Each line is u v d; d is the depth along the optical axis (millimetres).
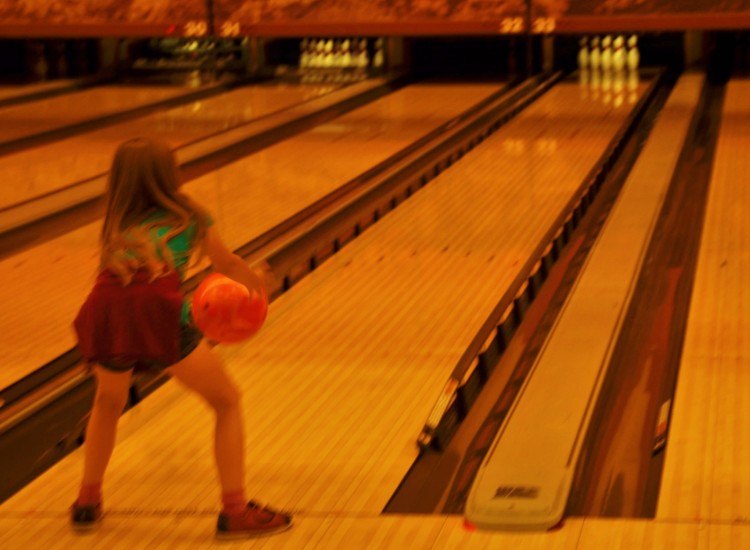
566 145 8523
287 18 9992
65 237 6426
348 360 4426
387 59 13125
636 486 3371
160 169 2918
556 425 3588
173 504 3254
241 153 8742
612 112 9953
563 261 5895
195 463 3539
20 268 5820
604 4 9578
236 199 7219
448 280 5422
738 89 10750
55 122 10078
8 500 3346
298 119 10023
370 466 3502
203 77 12875
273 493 3320
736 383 3965
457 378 4070
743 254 5523
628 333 4637
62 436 3908
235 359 4465
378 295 5242
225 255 3021
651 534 2896
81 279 5609
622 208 6398
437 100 11062
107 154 8625
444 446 3703
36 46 13359
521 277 5406
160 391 4168
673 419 3697
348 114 10422
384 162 8227
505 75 12695
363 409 3941
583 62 12883
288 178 7785
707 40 12219
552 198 6941
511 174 7637
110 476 3457
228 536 2979
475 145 8867
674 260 5629
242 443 3000
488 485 3168
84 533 3066
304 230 6258
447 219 6574
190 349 2922
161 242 2859
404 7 9883
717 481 3234
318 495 3303
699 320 4641
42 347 4711
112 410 3012
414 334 4703
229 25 10109
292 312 5039
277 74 13047
